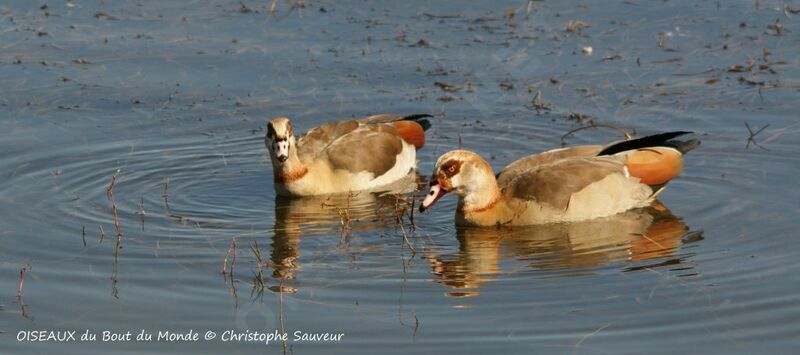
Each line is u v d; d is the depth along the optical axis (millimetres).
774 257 13805
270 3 24172
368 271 13766
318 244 14836
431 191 15539
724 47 21328
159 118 19500
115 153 18234
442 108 19688
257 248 14625
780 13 22719
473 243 14836
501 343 11719
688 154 17641
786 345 11562
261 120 19500
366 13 23531
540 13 23297
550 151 16516
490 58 21344
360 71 21031
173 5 24219
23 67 21188
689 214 15555
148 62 21422
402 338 11891
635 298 12719
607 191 15625
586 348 11570
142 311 12688
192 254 14375
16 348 11898
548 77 20578
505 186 15852
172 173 17688
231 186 17344
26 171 17391
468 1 24078
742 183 16516
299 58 21516
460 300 12789
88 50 21938
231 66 21281
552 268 13750
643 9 23297
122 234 15078
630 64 20891
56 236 14922
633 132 18359
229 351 11805
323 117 19453
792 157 17250
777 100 19234
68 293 13141
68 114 19531
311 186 17156
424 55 21500
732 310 12352
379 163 17812
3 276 13625
